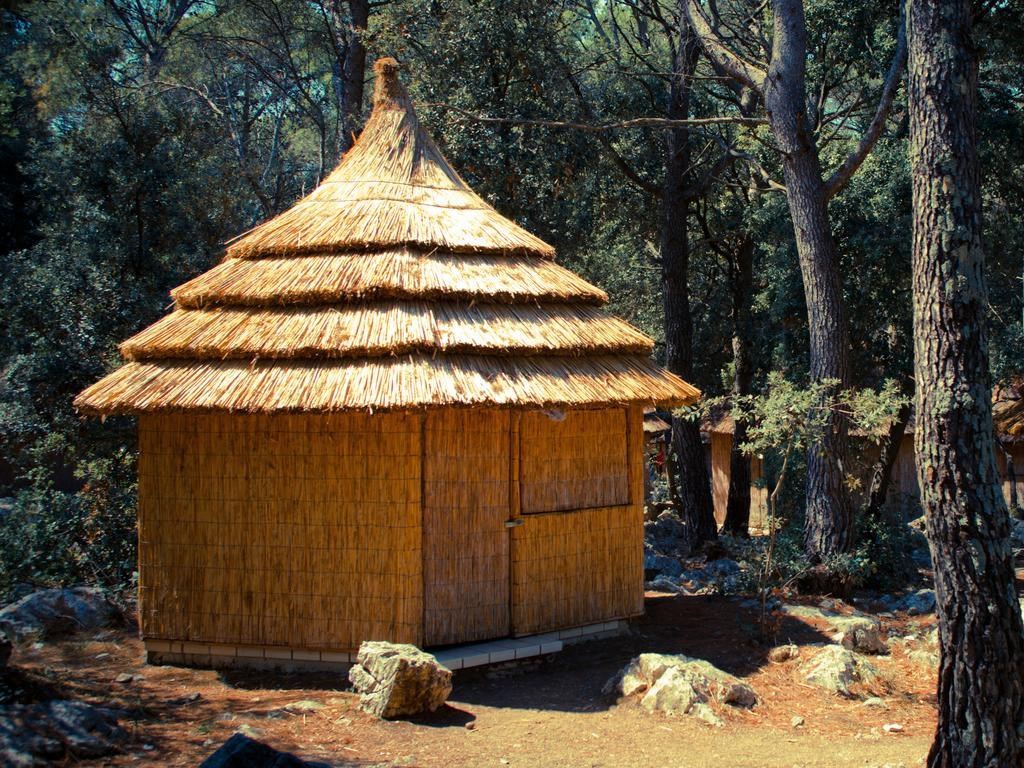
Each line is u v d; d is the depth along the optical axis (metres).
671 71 20.20
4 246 24.64
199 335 8.45
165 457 8.52
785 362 19.84
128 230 17.77
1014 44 16.08
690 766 6.15
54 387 15.79
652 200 21.86
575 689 7.98
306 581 8.19
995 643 5.41
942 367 5.57
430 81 17.47
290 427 8.25
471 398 7.75
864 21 17.11
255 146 32.12
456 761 6.18
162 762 5.83
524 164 16.92
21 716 6.09
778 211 19.08
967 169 5.62
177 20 26.05
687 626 9.99
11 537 11.69
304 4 24.91
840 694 7.93
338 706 7.32
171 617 8.46
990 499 5.48
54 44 20.81
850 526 12.48
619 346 9.16
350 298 8.51
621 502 9.49
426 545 8.22
